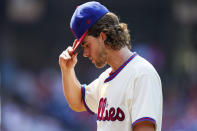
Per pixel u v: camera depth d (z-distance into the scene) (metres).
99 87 12.12
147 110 10.45
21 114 37.22
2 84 46.06
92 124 39.94
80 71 52.88
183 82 52.22
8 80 47.22
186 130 36.94
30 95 43.81
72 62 12.45
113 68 11.43
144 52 53.28
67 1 54.62
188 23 55.75
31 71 56.88
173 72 54.28
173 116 40.72
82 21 11.27
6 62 50.12
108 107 11.17
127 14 54.72
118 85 11.10
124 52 11.31
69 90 12.58
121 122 10.94
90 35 11.28
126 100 10.90
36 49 58.03
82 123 39.75
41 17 56.41
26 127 36.38
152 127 10.49
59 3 54.94
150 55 53.31
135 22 55.22
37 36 57.81
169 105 43.72
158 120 10.72
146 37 55.50
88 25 11.24
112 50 11.26
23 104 42.28
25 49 57.84
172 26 55.72
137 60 11.16
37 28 57.41
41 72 56.56
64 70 12.48
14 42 57.19
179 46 55.75
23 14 55.72
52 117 39.72
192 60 55.69
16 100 42.16
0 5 55.12
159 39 55.75
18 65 56.91
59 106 40.34
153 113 10.45
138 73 10.85
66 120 39.44
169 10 55.38
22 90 45.97
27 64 57.94
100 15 11.26
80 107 12.80
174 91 48.25
